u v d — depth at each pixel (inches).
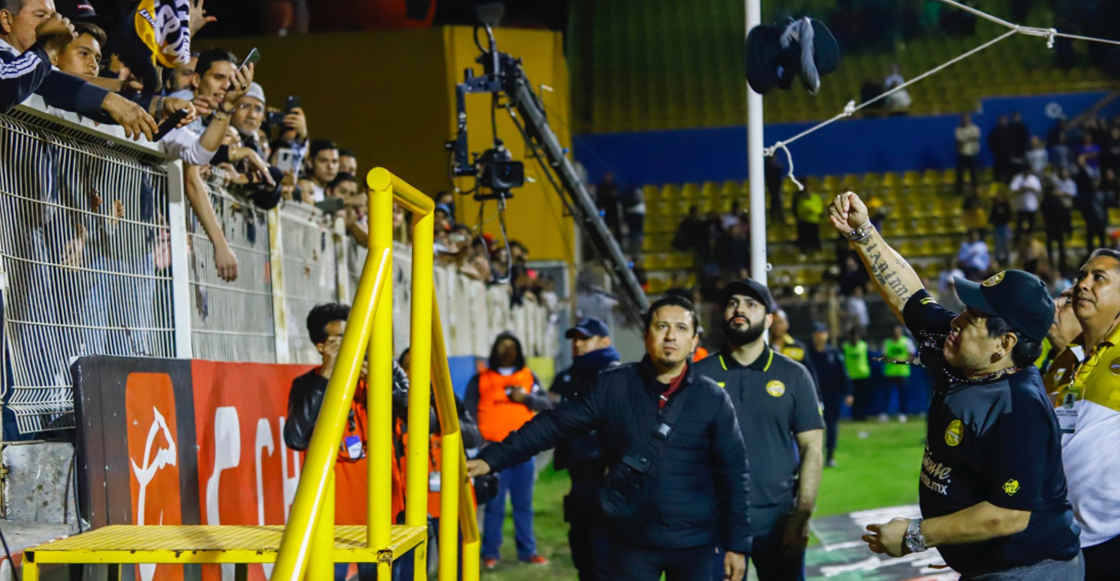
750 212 270.5
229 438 229.1
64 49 190.5
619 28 1582.2
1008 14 1481.3
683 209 1290.6
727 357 253.4
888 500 526.9
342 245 367.6
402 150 840.3
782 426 247.6
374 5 913.5
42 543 147.6
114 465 170.9
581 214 502.9
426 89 839.7
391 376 120.3
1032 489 145.4
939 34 1488.7
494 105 433.1
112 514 169.2
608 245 519.8
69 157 184.9
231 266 235.8
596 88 1476.4
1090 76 1421.0
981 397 150.7
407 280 440.8
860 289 1023.0
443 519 159.2
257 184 264.1
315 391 238.1
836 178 1338.6
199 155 214.5
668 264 1235.2
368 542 121.4
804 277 1181.1
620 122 1408.7
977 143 1244.5
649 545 209.3
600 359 323.3
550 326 866.8
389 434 120.6
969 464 152.0
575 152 1343.5
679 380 212.1
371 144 839.7
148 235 212.2
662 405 211.5
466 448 273.4
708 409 210.4
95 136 191.6
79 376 162.7
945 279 1019.9
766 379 248.4
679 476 209.3
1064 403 196.9
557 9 1026.7
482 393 391.9
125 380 177.5
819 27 225.0
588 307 834.2
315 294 337.4
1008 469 145.9
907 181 1322.6
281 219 305.3
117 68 220.7
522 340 768.9
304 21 898.7
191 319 228.4
